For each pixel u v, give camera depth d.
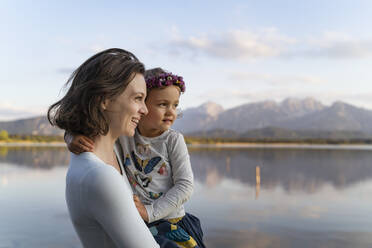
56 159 56.66
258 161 63.09
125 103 0.95
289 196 25.88
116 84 0.93
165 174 1.38
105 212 0.81
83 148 0.92
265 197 25.06
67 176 0.93
